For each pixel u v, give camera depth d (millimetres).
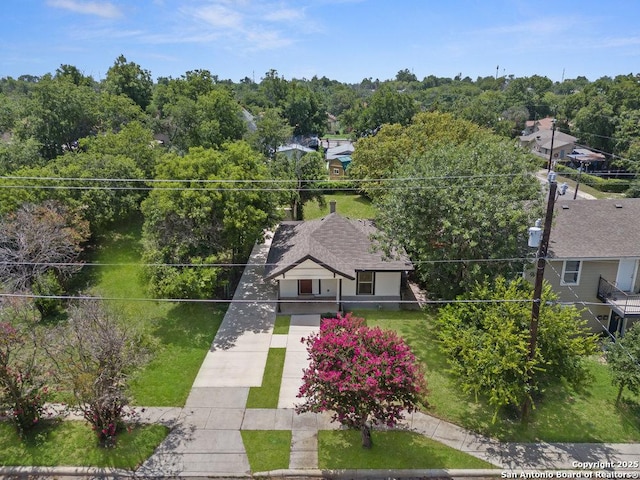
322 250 22469
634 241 20469
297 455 13344
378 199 26000
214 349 18844
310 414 15094
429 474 12664
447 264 18641
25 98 42281
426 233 18469
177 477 12641
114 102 41688
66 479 12664
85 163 26828
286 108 83812
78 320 13734
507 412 15289
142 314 21203
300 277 21500
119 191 26578
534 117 97125
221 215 21438
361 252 23016
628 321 20312
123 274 24406
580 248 19984
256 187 22672
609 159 59938
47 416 14969
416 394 12602
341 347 12797
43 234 20562
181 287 19062
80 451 13500
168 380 16828
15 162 30562
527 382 14523
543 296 15102
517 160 18734
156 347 17875
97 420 13492
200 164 21625
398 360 12531
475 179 18000
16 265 20203
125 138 31297
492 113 74062
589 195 43469
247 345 19141
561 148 61750
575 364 14477
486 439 14078
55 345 14312
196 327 20469
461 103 87000
